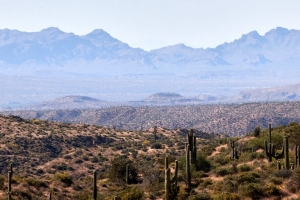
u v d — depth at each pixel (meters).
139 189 71.81
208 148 113.44
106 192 73.94
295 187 60.69
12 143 140.00
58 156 136.12
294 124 110.75
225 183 67.00
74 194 71.75
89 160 132.50
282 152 80.06
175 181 62.69
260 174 70.62
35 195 66.81
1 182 65.50
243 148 96.75
